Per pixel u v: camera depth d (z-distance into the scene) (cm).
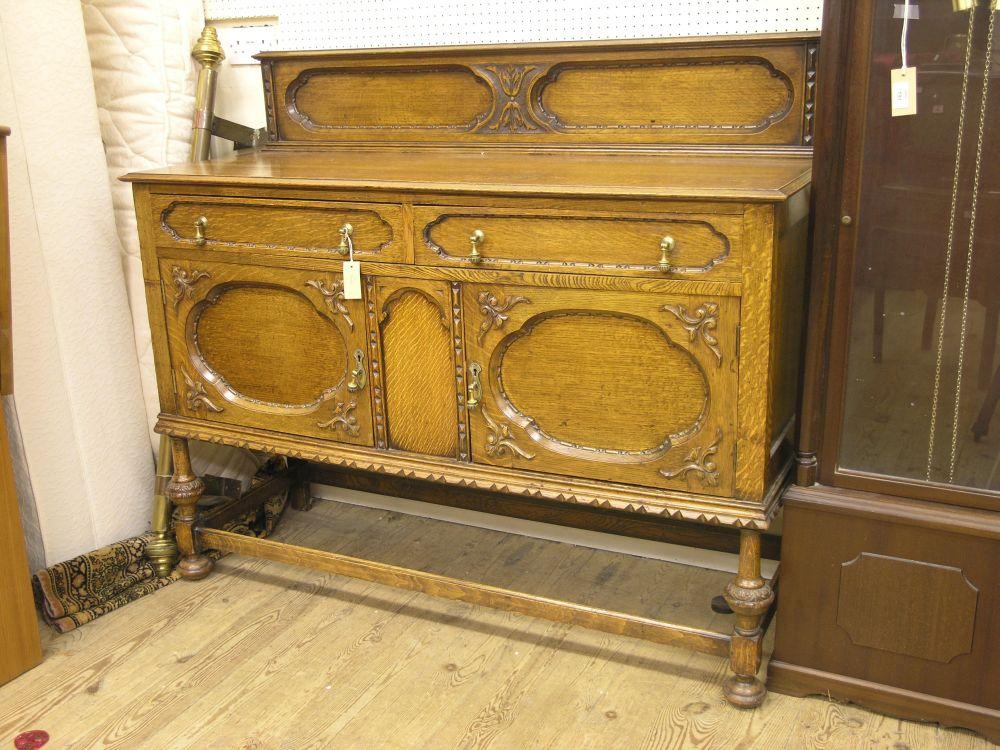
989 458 192
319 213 223
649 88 242
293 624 253
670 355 200
